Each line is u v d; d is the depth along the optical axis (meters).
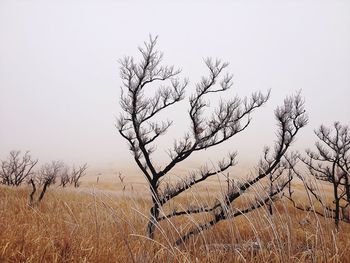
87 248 3.95
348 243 3.36
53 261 3.48
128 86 7.51
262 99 7.19
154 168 6.70
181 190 5.64
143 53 7.66
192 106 7.31
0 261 3.34
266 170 6.04
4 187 12.60
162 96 7.54
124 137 7.21
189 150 6.87
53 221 5.38
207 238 3.72
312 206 3.11
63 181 15.62
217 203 4.35
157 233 4.59
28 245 3.81
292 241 3.24
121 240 4.30
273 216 3.21
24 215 5.88
